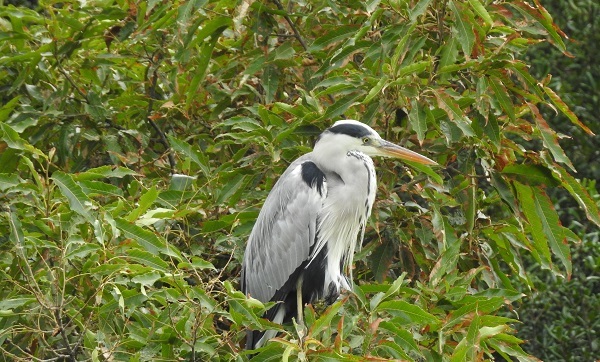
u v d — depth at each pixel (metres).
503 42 10.20
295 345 7.50
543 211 10.16
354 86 10.09
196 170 11.18
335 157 10.55
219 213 10.66
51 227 8.54
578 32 16.95
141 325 8.48
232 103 12.11
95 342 7.93
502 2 10.34
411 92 9.75
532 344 14.38
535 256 10.57
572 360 14.08
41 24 12.31
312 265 10.61
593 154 16.77
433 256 10.03
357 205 10.50
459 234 10.50
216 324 9.67
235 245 10.23
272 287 10.59
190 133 12.04
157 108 12.08
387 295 8.23
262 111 10.41
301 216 10.50
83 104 12.03
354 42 10.23
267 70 11.31
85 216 8.20
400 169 11.14
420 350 8.41
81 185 9.04
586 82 16.95
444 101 9.59
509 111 9.98
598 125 16.61
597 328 14.16
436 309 8.81
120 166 10.37
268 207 10.66
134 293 8.07
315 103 10.26
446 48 10.00
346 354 7.51
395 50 10.00
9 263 8.84
